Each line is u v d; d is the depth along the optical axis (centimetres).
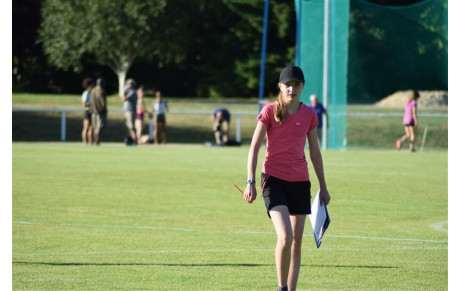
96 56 16275
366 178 5325
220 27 18200
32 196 4122
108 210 3669
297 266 2038
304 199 2030
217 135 8938
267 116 2012
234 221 3394
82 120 10744
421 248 2769
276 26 16650
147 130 10662
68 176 5175
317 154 2078
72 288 2080
